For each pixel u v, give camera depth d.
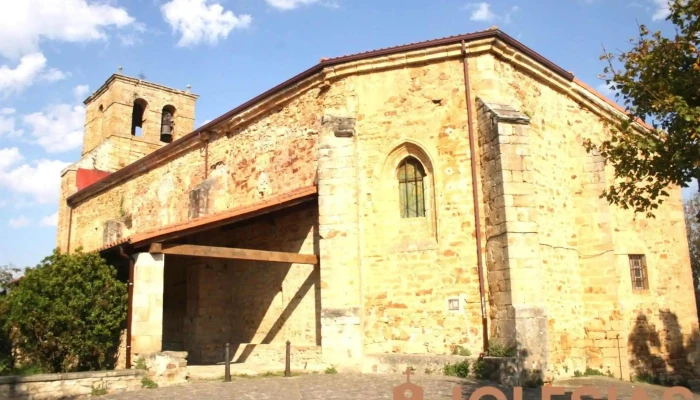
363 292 13.29
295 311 14.66
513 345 11.36
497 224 12.13
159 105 31.81
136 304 12.59
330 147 13.63
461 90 13.42
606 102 16.17
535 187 13.60
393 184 13.71
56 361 12.82
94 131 32.66
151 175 22.45
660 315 16.39
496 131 12.34
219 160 18.39
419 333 12.77
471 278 12.53
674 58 8.73
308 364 12.97
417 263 13.06
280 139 16.11
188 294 16.66
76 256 13.52
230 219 13.74
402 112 13.80
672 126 8.71
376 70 14.15
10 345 14.62
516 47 13.62
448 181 13.12
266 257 13.34
